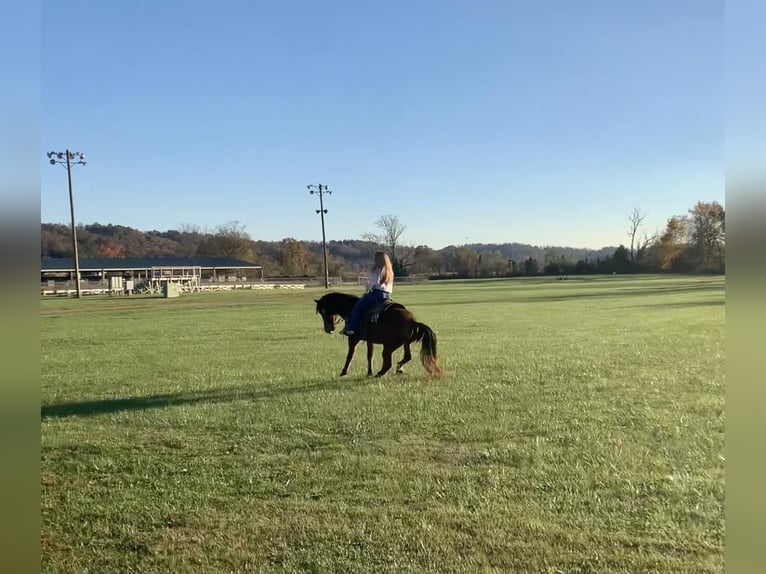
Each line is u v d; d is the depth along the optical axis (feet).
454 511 17.63
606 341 58.49
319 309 41.11
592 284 214.07
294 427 27.43
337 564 14.85
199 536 16.52
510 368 42.63
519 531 16.29
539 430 26.13
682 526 16.39
